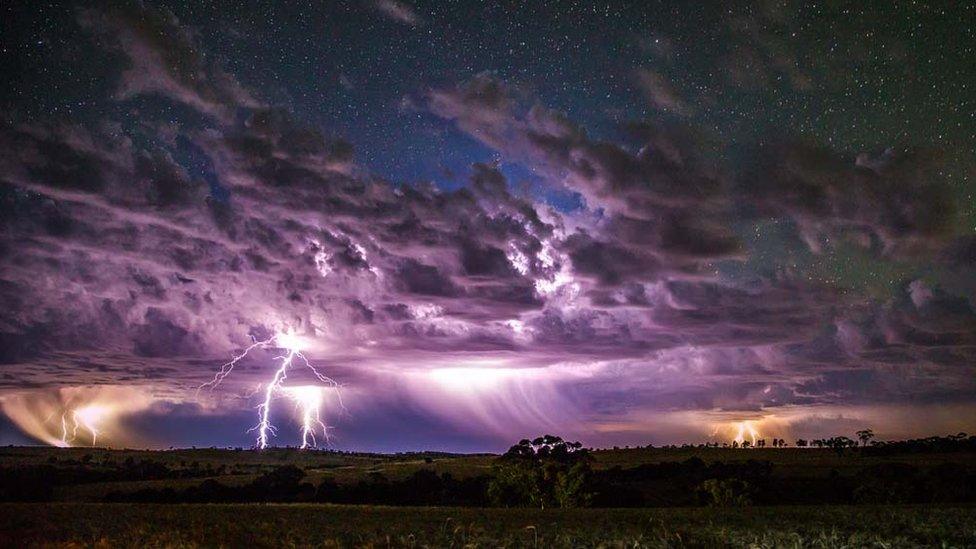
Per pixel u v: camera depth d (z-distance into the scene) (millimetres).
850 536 20594
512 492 53656
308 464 118812
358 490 65250
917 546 19125
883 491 54844
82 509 38281
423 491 64875
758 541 20078
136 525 25703
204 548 19609
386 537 20234
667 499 66562
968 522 23516
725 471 79125
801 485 69875
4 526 26328
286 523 27484
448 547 19422
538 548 19234
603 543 19375
